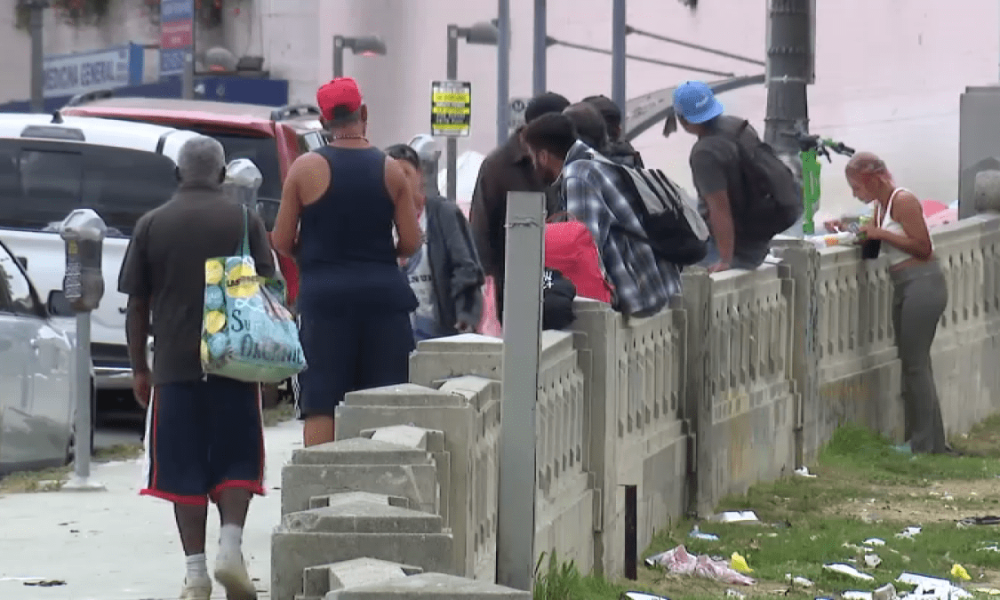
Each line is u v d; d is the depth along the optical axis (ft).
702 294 84.74
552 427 62.44
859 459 105.40
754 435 94.02
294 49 361.10
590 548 68.85
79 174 111.65
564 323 68.64
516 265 49.19
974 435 124.06
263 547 70.03
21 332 88.94
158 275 58.13
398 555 39.55
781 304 100.17
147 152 111.65
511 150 81.92
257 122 118.11
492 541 56.24
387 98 349.41
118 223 111.45
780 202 93.91
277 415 112.37
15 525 74.49
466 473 50.11
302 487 44.24
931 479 101.35
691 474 85.05
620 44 256.32
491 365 57.00
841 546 79.05
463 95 217.15
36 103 256.52
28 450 89.61
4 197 111.55
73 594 60.95
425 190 91.15
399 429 48.44
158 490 57.72
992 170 136.05
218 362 56.34
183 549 62.64
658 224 75.56
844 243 112.57
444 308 84.43
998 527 85.30
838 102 294.05
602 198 74.95
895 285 111.86
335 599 34.81
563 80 323.37
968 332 126.52
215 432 58.03
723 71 303.68
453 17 334.44
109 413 119.44
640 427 77.71
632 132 314.35
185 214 58.13
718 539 80.23
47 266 109.91
